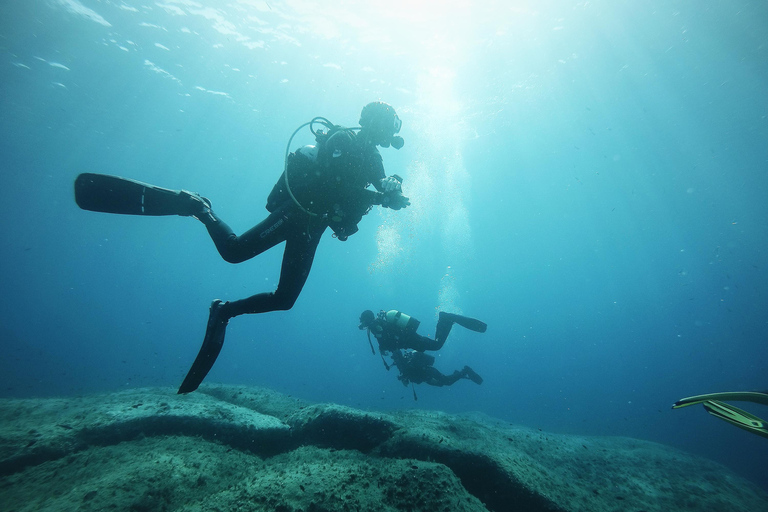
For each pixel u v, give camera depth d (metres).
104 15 14.57
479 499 3.20
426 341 7.01
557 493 3.43
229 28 15.52
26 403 5.03
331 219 2.13
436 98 20.03
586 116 22.58
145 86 19.06
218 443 3.80
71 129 23.58
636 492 4.32
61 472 3.15
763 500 4.75
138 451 3.47
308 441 4.02
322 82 18.95
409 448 3.67
